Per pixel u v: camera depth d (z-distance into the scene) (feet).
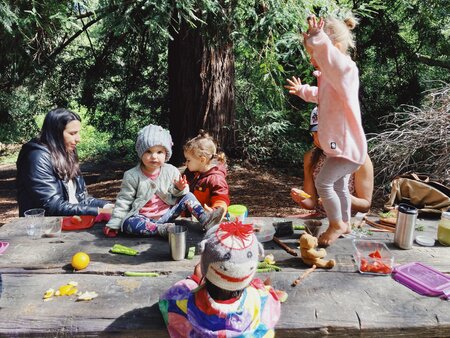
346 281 5.92
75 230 7.77
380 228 7.98
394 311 5.17
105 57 25.52
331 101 6.09
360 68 28.22
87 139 43.27
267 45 15.01
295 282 5.80
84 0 12.51
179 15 12.57
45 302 5.26
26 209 9.22
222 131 24.63
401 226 6.98
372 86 29.17
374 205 17.48
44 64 19.49
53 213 9.00
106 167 31.71
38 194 9.04
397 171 16.96
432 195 8.83
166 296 4.90
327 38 5.63
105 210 8.80
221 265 4.27
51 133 9.47
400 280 5.93
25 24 13.10
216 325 4.46
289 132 28.35
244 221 7.64
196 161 9.24
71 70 25.66
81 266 6.11
